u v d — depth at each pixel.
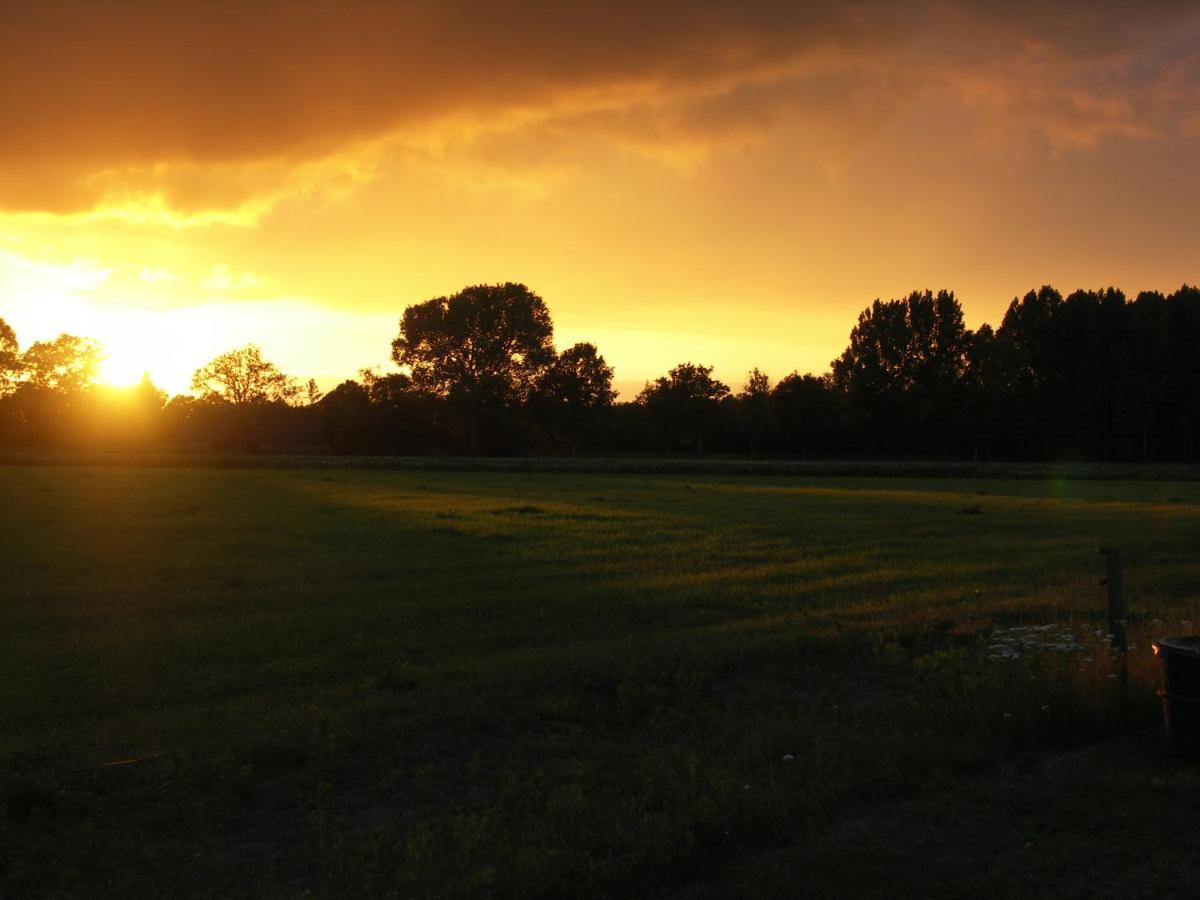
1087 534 25.30
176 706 9.30
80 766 7.10
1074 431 107.44
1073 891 5.10
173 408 129.12
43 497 37.50
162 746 7.66
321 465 73.38
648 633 12.78
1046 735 7.69
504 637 12.56
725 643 11.45
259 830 6.19
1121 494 46.34
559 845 5.62
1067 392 105.44
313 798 6.64
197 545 22.73
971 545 22.73
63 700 9.55
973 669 9.04
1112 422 104.25
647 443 117.62
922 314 107.44
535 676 9.91
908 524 28.33
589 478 61.19
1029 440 106.62
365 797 6.77
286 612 14.41
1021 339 109.00
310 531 25.86
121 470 63.38
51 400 115.12
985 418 102.56
